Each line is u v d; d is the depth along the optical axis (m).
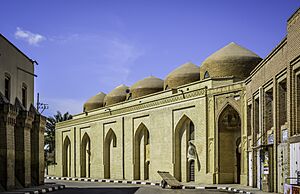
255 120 24.59
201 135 30.02
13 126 22.14
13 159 22.06
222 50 31.95
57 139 52.03
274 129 20.31
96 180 40.44
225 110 28.39
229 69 30.92
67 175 50.09
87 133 46.19
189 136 32.19
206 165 29.44
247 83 26.28
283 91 20.08
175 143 32.84
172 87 36.09
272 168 21.09
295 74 17.52
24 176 24.12
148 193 21.91
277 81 20.14
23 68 26.69
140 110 37.38
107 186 29.44
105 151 42.72
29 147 24.98
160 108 34.72
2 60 22.70
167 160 33.53
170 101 33.53
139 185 31.44
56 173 51.97
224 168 28.67
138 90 40.47
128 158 38.84
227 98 28.08
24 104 27.05
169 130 33.47
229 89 28.00
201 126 30.03
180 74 35.84
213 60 31.58
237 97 27.48
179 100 32.47
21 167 24.16
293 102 17.56
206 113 29.61
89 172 45.88
